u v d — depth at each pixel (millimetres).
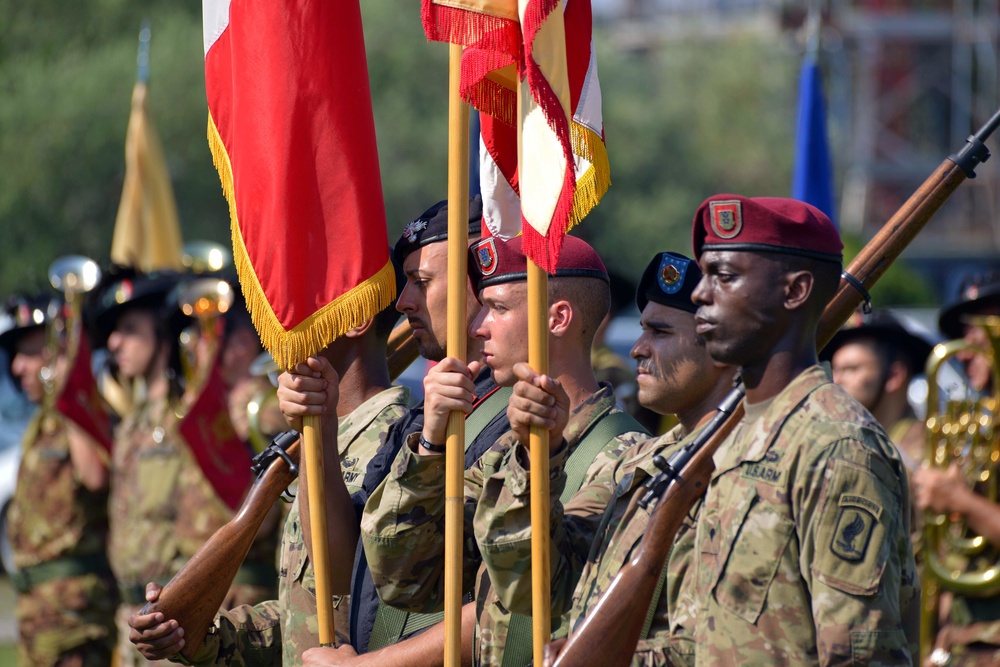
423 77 74938
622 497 10383
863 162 98500
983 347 18406
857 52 99312
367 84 12422
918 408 32750
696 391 10914
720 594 8984
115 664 24297
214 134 12797
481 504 10531
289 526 13484
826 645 8438
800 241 9172
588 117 10828
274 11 12211
